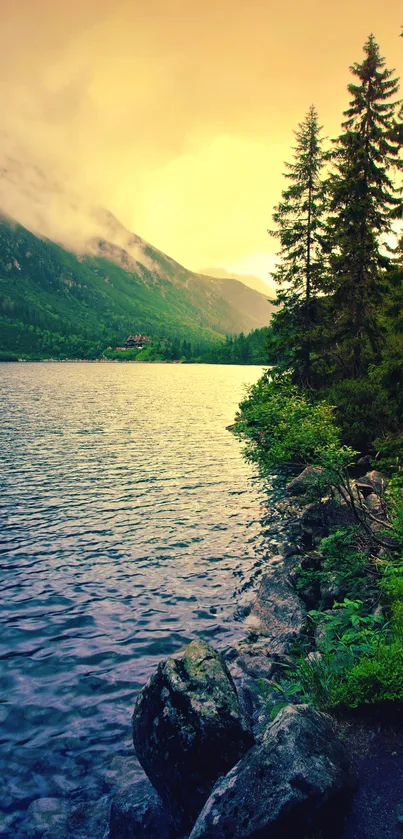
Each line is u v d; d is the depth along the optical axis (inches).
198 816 179.8
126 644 394.0
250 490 907.4
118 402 2677.2
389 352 931.3
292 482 888.9
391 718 216.7
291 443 493.0
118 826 214.8
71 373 6589.6
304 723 188.7
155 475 1010.1
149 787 236.2
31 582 507.5
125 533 665.6
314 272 1299.2
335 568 445.4
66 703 319.3
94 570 542.3
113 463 1111.6
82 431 1573.6
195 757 201.8
